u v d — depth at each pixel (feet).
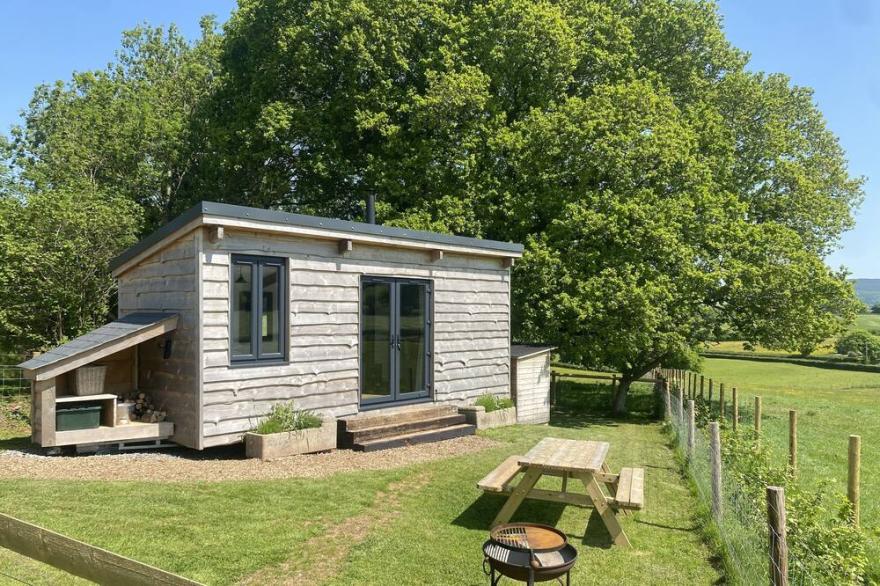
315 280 33.96
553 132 64.85
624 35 74.95
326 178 75.25
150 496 22.50
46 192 54.34
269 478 26.37
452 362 42.88
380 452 33.19
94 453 29.45
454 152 69.51
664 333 62.03
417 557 18.83
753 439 34.73
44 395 27.40
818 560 18.38
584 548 20.57
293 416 31.73
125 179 77.56
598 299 60.13
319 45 71.56
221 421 29.53
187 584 7.50
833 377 120.06
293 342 32.76
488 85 68.95
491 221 67.31
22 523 10.25
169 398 30.73
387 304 38.40
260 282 31.50
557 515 23.97
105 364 31.48
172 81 91.40
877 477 39.37
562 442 25.76
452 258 42.91
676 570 18.93
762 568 16.48
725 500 21.72
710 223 65.92
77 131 77.46
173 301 30.76
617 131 63.67
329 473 27.91
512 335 67.46
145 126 78.48
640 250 62.23
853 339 144.87
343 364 35.37
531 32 68.90
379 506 23.68
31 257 48.37
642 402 77.41
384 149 71.41
